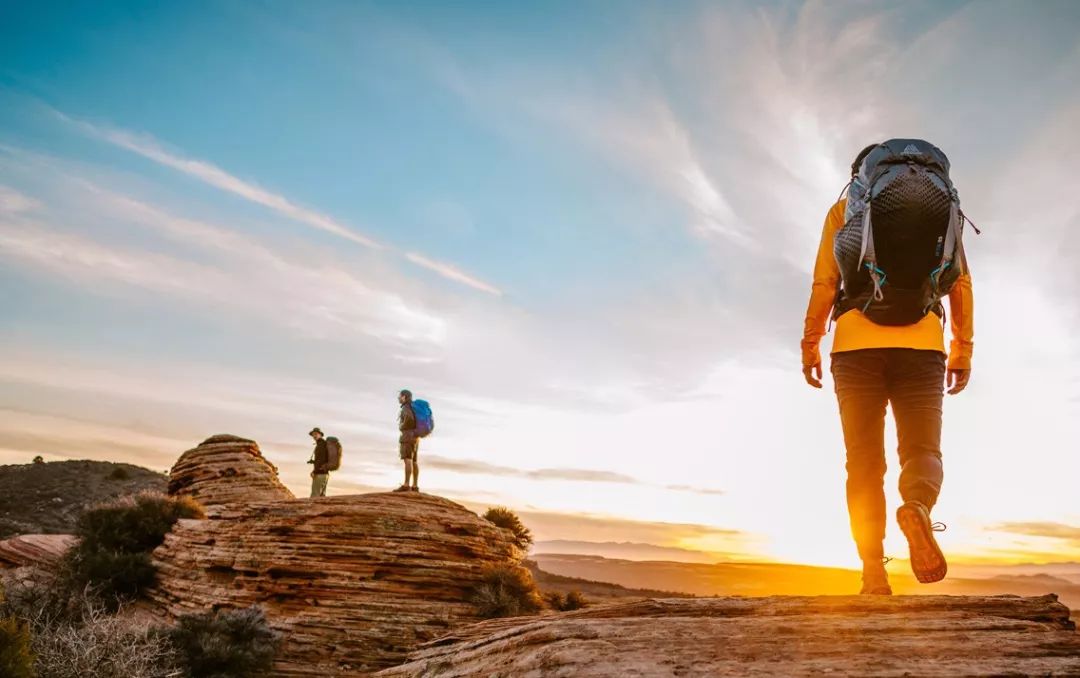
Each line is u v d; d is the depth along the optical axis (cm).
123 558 2417
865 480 471
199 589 2267
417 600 2188
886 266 434
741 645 354
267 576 2194
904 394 466
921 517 421
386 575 2208
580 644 363
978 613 399
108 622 1784
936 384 464
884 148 454
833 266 491
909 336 462
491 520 2750
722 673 324
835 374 485
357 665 2002
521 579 2295
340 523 2247
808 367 512
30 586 2180
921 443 458
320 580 2161
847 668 324
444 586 2234
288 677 1923
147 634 1791
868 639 356
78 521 2658
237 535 2341
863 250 435
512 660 382
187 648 1825
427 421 2534
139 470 7612
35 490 6481
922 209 423
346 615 2102
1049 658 333
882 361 466
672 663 336
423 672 459
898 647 346
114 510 2703
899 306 446
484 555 2348
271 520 2300
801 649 347
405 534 2252
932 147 449
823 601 421
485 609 2175
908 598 418
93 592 2234
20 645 1380
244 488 3234
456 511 2433
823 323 499
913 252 429
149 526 2658
